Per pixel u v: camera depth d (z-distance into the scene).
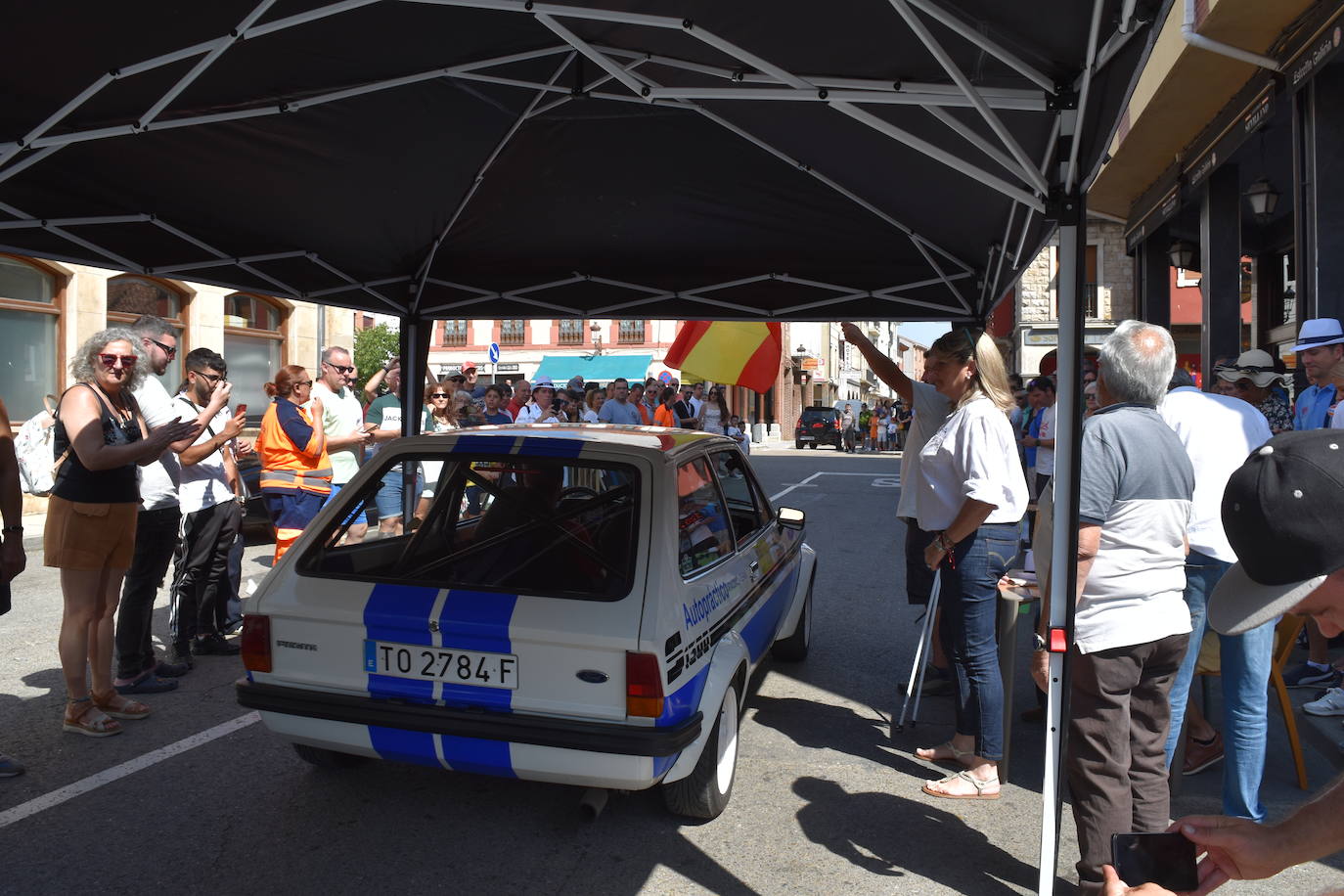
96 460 4.03
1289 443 1.16
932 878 3.22
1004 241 5.09
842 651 6.08
